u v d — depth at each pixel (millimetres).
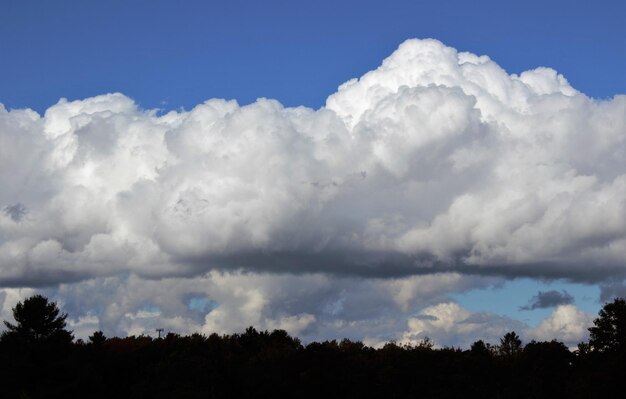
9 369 124500
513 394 119750
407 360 127375
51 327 135875
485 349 138125
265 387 121438
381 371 123500
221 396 120750
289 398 121312
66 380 126688
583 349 128875
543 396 117938
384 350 137875
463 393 120188
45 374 127812
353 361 128000
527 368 124000
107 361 133000
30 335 134625
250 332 157625
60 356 132250
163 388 120312
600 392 109938
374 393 121625
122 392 125688
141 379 127375
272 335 157250
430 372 124125
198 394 116062
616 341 126438
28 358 129125
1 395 121250
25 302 135125
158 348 144375
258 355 132375
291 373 124125
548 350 124250
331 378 121812
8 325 135500
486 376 123188
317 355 126188
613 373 110562
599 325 128250
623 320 126062
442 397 119562
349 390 121812
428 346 138375
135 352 141500
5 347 131875
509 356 135875
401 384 122000
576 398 111938
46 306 135375
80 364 128250
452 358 131625
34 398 120062
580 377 115188
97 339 139750
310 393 120938
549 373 119938
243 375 124438
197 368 122875
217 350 144875
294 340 157375
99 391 123875
